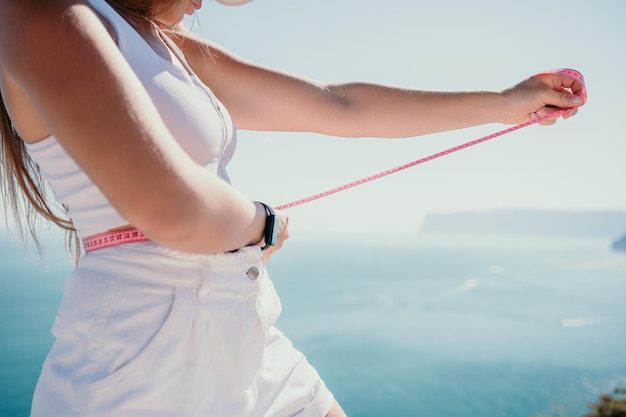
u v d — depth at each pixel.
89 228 1.16
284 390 1.43
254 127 1.68
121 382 1.07
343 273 109.38
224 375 1.17
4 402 40.53
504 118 1.77
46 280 73.06
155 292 1.11
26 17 0.90
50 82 0.89
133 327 1.09
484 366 54.81
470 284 96.88
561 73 1.71
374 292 89.25
